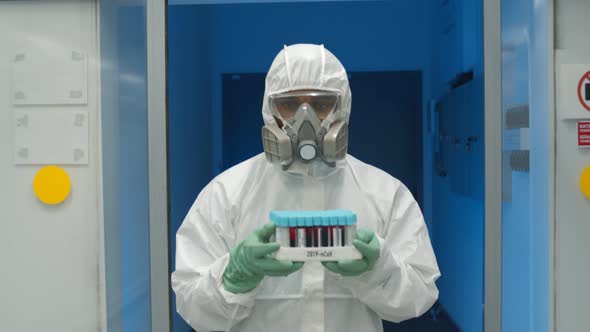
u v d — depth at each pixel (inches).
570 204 48.3
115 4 50.1
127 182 50.1
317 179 44.1
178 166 93.7
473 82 88.2
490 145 47.8
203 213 44.4
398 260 40.9
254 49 115.6
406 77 113.7
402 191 45.8
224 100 117.6
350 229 37.0
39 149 49.5
